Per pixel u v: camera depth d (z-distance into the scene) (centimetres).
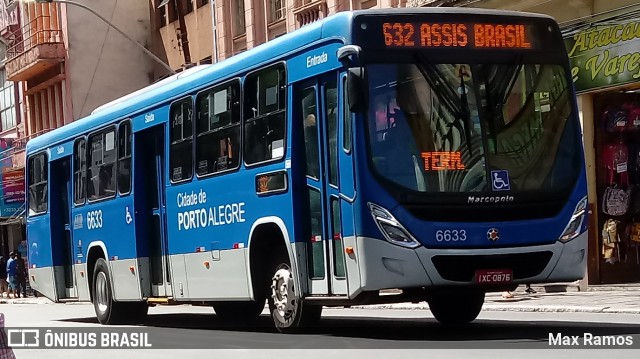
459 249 1180
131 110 1820
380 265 1179
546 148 1237
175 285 1666
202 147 1562
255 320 1866
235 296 1473
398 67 1205
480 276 1188
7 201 5088
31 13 5325
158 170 1739
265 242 1423
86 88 4959
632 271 2269
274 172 1359
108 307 1931
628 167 2259
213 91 1534
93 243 1981
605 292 2078
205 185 1550
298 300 1340
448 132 1202
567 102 1264
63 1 3073
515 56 1245
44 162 2223
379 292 1228
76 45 4953
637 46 2100
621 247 2255
